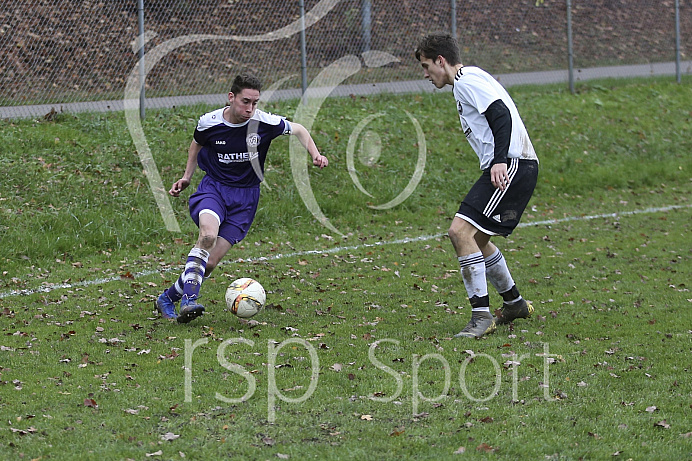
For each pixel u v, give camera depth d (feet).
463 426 49.80
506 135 68.08
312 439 47.65
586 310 81.05
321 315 78.02
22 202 112.88
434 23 196.03
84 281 90.53
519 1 210.38
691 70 226.38
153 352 64.13
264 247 110.01
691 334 71.41
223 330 71.31
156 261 101.55
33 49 153.07
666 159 174.81
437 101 178.81
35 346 65.26
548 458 45.44
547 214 136.46
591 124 183.93
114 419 49.75
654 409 52.39
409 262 103.91
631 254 109.40
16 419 49.37
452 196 143.84
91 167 127.03
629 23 227.20
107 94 155.33
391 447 46.57
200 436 47.65
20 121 139.03
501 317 76.33
